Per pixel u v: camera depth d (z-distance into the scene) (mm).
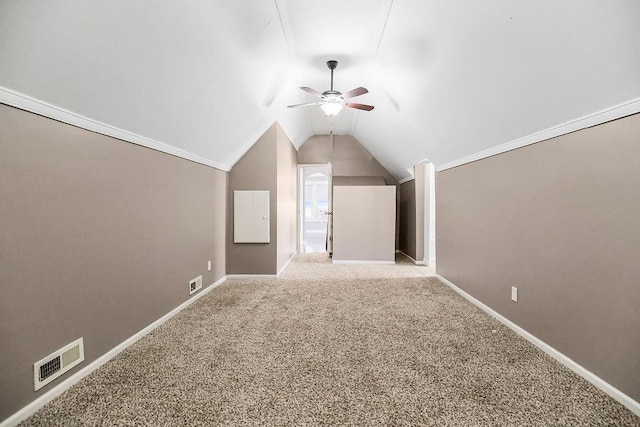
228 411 1463
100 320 1880
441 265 3998
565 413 1440
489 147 2697
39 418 1407
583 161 1719
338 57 3004
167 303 2643
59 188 1592
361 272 4562
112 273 1980
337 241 5379
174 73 2014
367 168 6512
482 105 2350
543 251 2051
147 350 2076
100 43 1466
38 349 1485
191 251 3084
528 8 1471
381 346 2141
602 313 1604
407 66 2768
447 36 2068
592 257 1663
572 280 1804
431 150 3891
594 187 1650
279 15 2283
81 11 1285
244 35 2270
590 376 1677
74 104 1621
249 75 2779
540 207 2074
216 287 3684
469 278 3162
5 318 1345
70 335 1664
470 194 3125
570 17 1345
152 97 2025
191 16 1752
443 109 2887
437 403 1521
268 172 4121
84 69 1506
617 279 1522
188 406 1496
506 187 2475
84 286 1757
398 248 6562
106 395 1577
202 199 3332
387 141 5094
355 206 5387
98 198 1858
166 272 2625
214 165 3604
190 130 2697
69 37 1334
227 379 1732
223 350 2080
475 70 2111
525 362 1908
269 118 3898
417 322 2580
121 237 2062
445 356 1993
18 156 1389
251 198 4105
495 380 1717
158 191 2498
